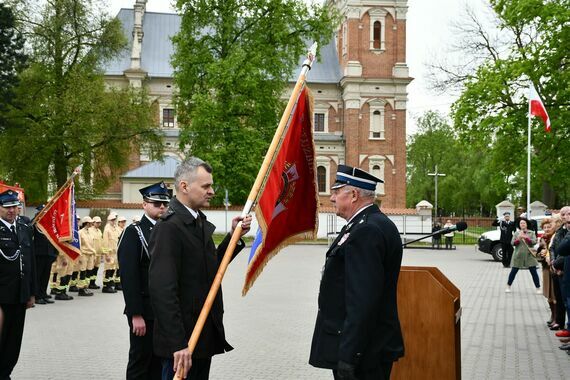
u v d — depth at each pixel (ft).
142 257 23.88
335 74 237.45
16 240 28.68
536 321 46.09
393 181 225.56
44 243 55.06
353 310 15.81
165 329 16.85
